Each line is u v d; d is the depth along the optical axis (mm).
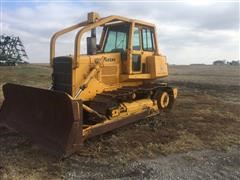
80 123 6102
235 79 27297
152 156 6379
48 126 6535
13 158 6086
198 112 10828
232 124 9227
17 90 7508
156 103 9352
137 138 7539
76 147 6039
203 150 6816
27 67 35688
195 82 23703
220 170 5723
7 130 7898
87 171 5598
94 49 7695
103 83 7773
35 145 6746
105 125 7184
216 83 22828
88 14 7547
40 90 6586
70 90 7238
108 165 5859
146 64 9023
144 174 5457
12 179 5203
